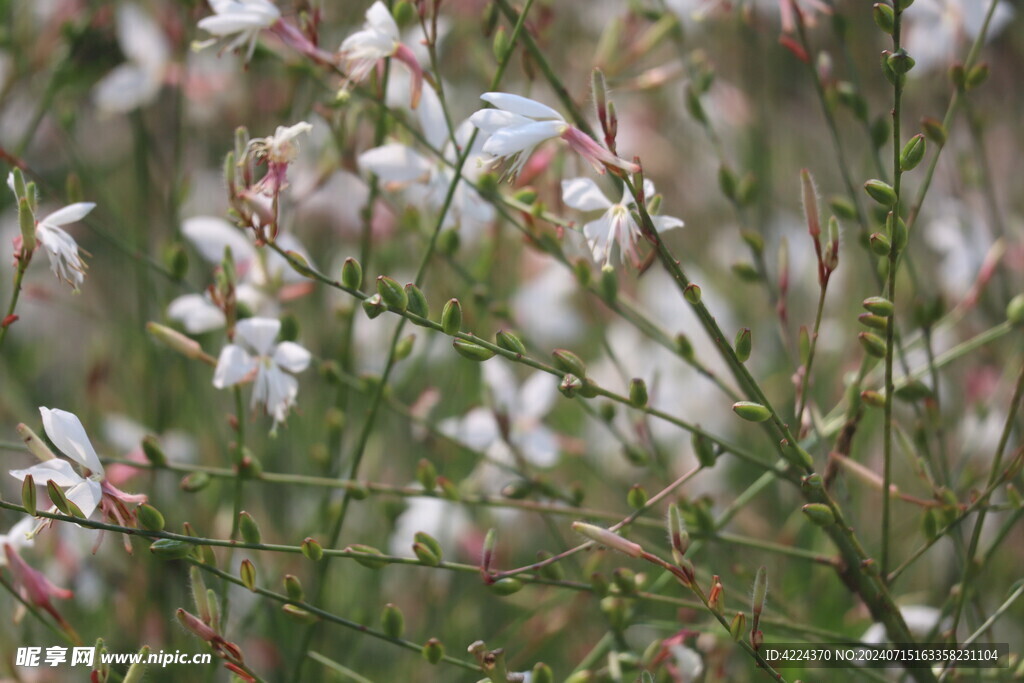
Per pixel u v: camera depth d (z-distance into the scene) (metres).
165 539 0.94
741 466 1.15
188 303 1.02
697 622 1.04
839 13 1.02
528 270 1.15
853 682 1.03
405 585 1.11
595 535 0.93
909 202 1.31
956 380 1.16
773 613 1.04
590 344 1.25
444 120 1.00
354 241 1.13
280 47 1.06
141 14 1.11
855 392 0.97
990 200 1.06
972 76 0.97
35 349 1.26
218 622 0.94
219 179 1.23
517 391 1.08
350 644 1.09
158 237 1.25
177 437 1.11
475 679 1.08
